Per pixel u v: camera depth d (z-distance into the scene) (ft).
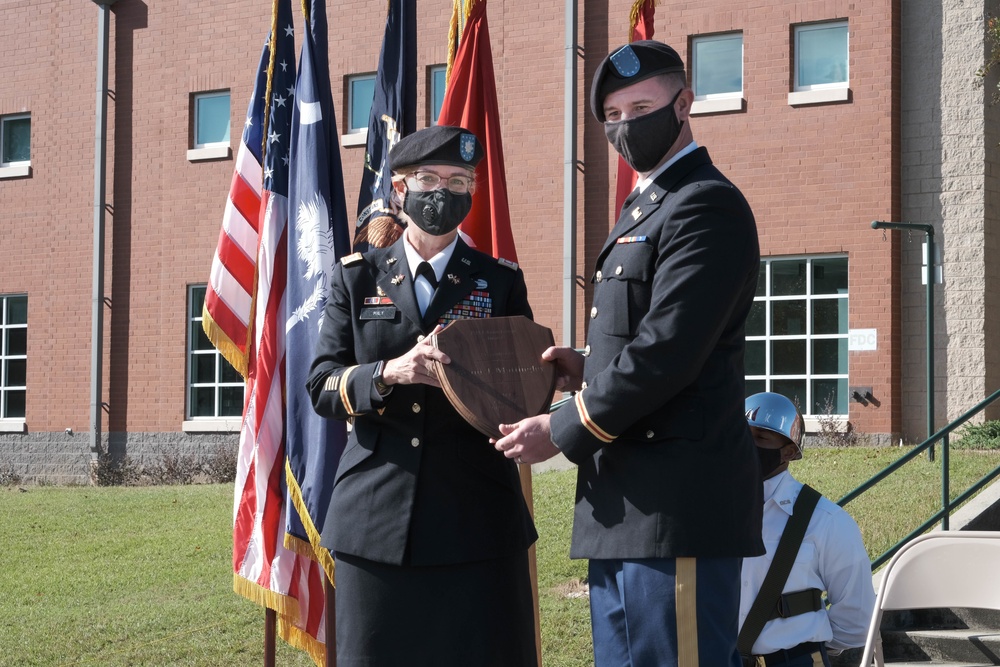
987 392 43.62
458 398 10.03
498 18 50.70
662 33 48.14
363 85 53.62
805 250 45.85
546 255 49.49
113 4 58.65
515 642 11.02
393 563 10.63
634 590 9.13
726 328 9.50
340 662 10.95
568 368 10.52
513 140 50.24
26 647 22.34
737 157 46.96
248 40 55.93
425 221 11.12
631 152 9.75
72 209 59.31
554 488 33.30
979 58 43.98
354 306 11.42
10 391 60.70
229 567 28.37
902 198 45.03
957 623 20.57
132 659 21.43
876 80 45.01
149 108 57.82
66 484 57.52
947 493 23.06
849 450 37.40
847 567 12.29
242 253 16.31
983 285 43.68
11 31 61.05
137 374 57.41
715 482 9.11
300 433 14.93
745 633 11.99
